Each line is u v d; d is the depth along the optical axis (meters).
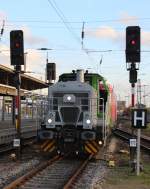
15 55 20.12
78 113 21.84
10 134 26.05
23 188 13.68
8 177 15.66
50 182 14.91
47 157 22.48
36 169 17.34
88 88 21.92
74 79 24.41
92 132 21.27
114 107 42.09
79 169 17.55
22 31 20.11
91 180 15.20
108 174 16.83
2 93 35.59
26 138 30.34
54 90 22.22
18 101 20.69
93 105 22.00
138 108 17.16
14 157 20.70
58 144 21.75
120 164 19.94
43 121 22.59
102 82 25.08
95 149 21.52
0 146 25.31
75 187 13.86
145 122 16.77
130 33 17.97
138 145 16.88
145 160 22.33
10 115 39.94
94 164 19.95
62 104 22.05
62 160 21.48
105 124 23.64
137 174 16.66
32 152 25.14
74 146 21.62
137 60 18.00
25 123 35.47
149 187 14.07
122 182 15.01
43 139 21.84
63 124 21.89
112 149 28.23
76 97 21.97
